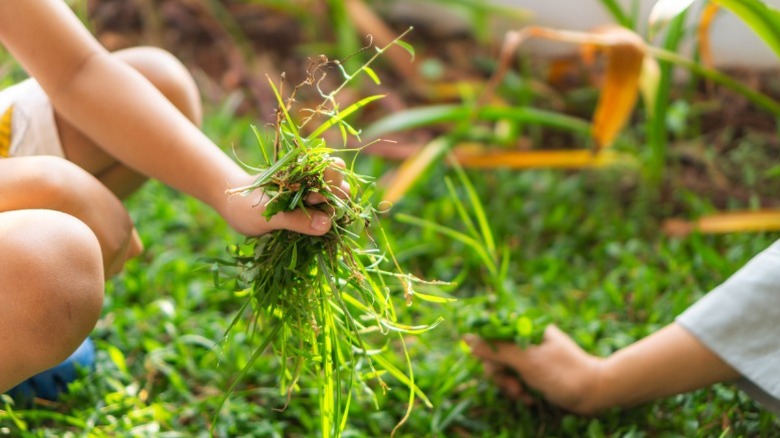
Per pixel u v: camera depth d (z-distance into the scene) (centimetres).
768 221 160
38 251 115
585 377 132
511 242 167
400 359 143
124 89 125
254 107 196
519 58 205
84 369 137
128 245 127
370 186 120
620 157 176
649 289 152
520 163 176
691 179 177
